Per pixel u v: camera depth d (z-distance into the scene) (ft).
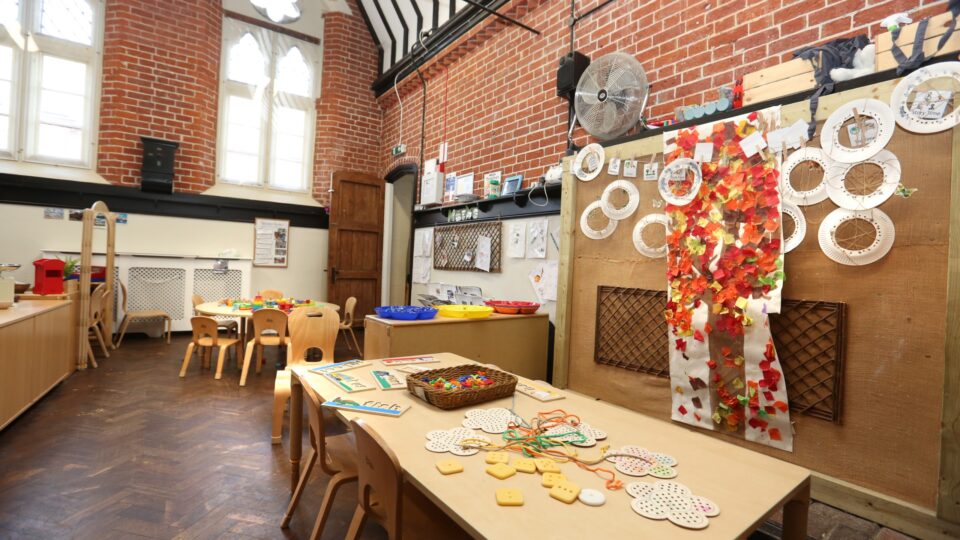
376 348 10.51
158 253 20.02
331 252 21.88
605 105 10.45
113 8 19.13
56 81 18.63
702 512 3.54
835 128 6.98
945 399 5.96
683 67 10.46
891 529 6.37
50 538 6.32
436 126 19.61
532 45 14.56
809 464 7.32
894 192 6.45
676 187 8.89
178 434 9.87
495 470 4.09
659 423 5.52
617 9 11.98
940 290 6.11
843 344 6.93
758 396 7.73
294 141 23.57
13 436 9.50
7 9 17.79
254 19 22.17
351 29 23.84
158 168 19.51
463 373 6.89
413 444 4.67
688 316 8.58
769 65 9.01
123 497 7.39
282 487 7.93
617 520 3.45
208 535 6.54
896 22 6.68
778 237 7.51
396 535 3.99
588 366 10.72
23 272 17.89
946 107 6.03
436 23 19.27
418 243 19.60
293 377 7.45
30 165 18.12
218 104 21.58
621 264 10.10
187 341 19.16
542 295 13.17
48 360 11.74
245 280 21.35
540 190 13.34
